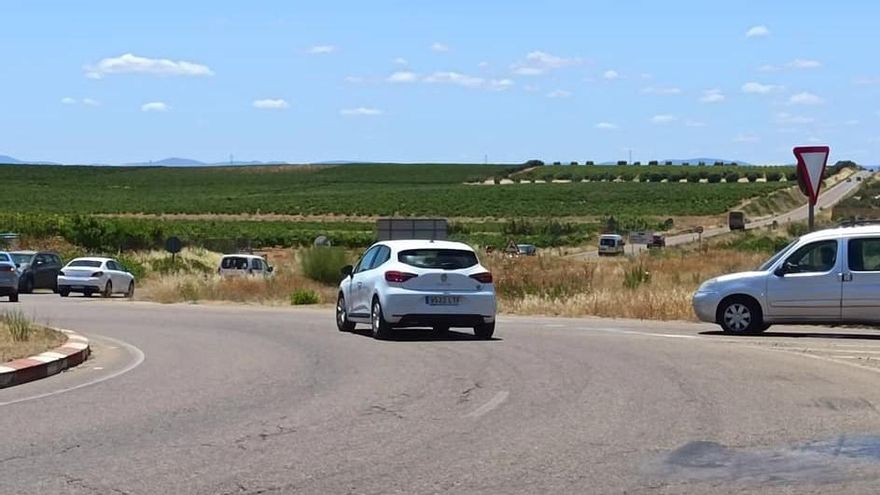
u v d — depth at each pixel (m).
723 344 19.27
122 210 143.88
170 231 82.94
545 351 18.34
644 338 20.58
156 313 30.30
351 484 8.86
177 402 13.09
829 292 20.61
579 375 15.20
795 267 21.00
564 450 10.16
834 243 20.86
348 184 197.50
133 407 12.70
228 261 50.09
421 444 10.46
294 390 14.08
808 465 9.55
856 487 8.80
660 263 42.91
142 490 8.65
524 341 20.25
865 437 10.75
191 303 37.16
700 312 21.59
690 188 173.25
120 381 15.01
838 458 9.82
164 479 9.02
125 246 72.19
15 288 35.94
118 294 44.22
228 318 27.88
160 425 11.51
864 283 20.48
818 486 8.84
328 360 17.44
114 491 8.61
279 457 9.88
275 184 197.50
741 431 11.05
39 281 45.28
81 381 15.03
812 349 18.38
